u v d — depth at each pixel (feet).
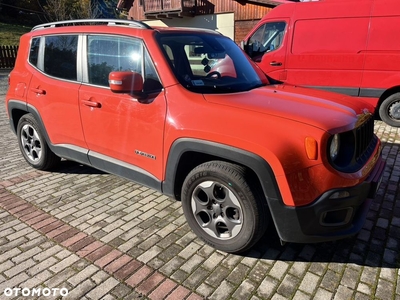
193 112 8.89
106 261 9.03
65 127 12.64
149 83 10.02
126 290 8.01
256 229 8.39
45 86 13.05
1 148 18.80
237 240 8.79
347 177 7.83
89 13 92.12
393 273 8.48
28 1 104.83
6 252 9.45
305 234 8.05
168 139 9.32
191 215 9.66
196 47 11.03
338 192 7.73
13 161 16.71
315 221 7.90
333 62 23.18
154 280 8.32
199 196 9.49
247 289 8.02
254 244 8.98
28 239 10.05
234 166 8.43
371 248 9.50
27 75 14.07
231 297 7.78
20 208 11.90
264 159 7.74
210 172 8.70
